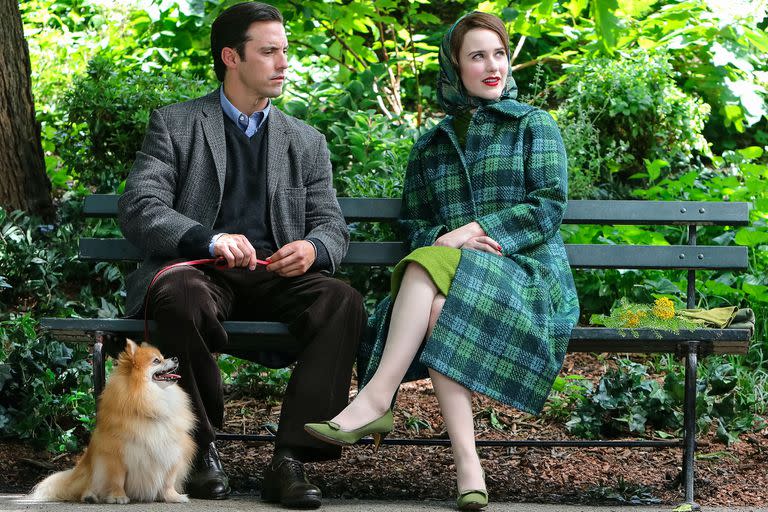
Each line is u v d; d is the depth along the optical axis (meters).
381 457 4.93
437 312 3.84
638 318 4.05
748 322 4.13
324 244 4.34
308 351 3.95
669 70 8.39
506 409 5.70
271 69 4.45
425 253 3.89
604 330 4.00
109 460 3.71
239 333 4.06
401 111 9.13
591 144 8.14
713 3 8.62
